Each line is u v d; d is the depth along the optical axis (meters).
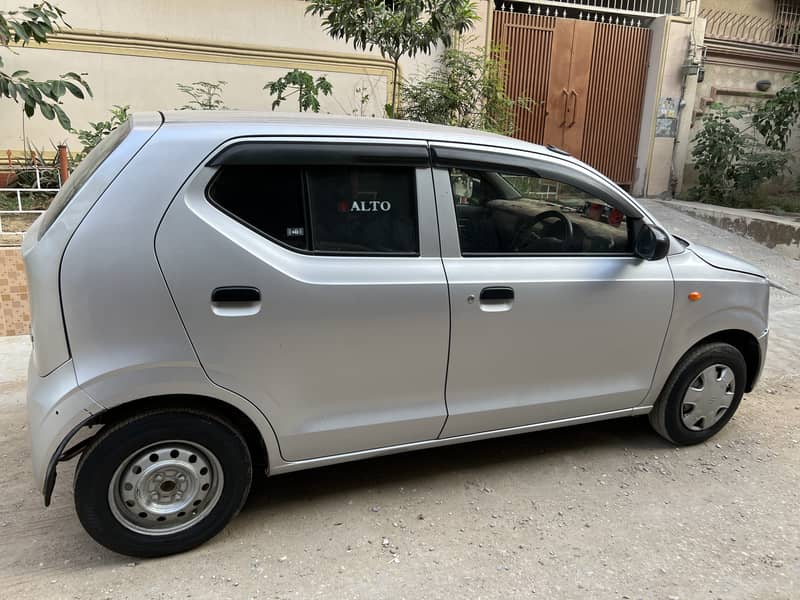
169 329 2.42
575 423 3.40
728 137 9.78
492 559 2.69
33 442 2.42
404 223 2.85
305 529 2.87
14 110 6.81
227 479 2.65
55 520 2.88
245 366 2.56
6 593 2.40
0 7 6.47
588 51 9.46
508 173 3.05
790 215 9.26
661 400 3.64
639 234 3.29
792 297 6.94
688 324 3.49
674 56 9.73
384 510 3.04
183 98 7.36
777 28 11.15
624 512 3.07
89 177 2.42
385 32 5.70
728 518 3.04
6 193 6.16
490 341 3.00
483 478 3.36
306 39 7.66
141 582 2.49
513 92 9.18
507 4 8.96
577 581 2.57
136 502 2.52
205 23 7.25
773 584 2.59
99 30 6.89
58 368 2.37
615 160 10.16
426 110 7.05
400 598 2.44
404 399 2.91
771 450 3.75
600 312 3.22
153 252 2.39
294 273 2.60
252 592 2.45
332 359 2.71
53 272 2.31
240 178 2.56
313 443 2.78
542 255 3.13
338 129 2.74
